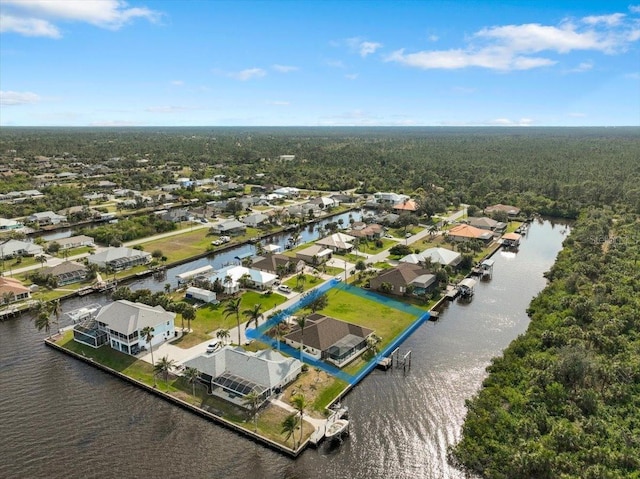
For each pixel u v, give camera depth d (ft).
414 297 370.73
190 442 207.82
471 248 501.56
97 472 190.60
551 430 200.75
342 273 428.15
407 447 205.16
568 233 615.98
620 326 286.25
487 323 331.77
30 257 467.11
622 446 191.11
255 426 213.05
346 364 268.41
